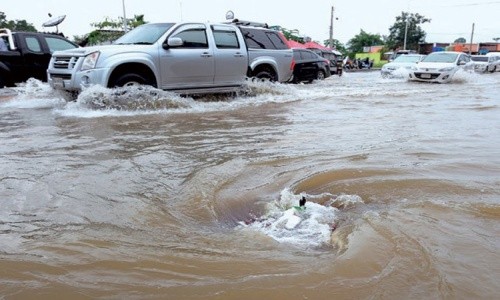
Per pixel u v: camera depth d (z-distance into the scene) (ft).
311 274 7.06
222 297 6.44
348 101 33.22
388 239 8.30
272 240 8.62
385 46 205.98
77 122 21.66
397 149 16.10
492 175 12.77
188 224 9.52
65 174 12.69
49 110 25.44
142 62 26.11
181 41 27.58
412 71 57.62
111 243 8.25
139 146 16.61
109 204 10.40
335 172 12.95
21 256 7.61
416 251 7.82
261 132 19.84
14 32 35.53
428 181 12.10
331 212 10.19
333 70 80.23
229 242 8.50
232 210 10.48
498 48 200.54
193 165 14.02
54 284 6.74
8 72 34.40
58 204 10.32
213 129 20.52
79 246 8.06
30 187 11.49
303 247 8.30
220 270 7.23
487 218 9.45
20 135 18.30
